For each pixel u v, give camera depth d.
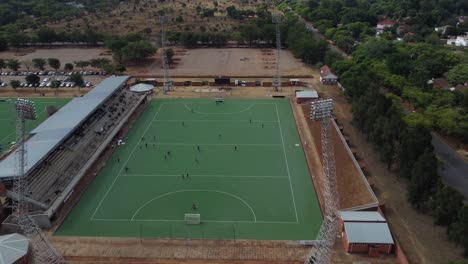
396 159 125.56
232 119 173.25
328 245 82.88
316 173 127.81
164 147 146.88
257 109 184.62
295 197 116.38
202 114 178.75
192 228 103.12
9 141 152.25
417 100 169.88
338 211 98.12
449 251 92.75
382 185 120.19
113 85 182.50
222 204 113.06
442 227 101.25
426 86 193.88
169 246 96.38
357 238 92.12
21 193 95.31
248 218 107.06
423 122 147.38
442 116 151.88
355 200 107.69
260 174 128.75
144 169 131.38
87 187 121.19
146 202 114.00
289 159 138.25
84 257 92.25
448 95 175.88
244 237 99.75
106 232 101.56
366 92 160.88
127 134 157.62
